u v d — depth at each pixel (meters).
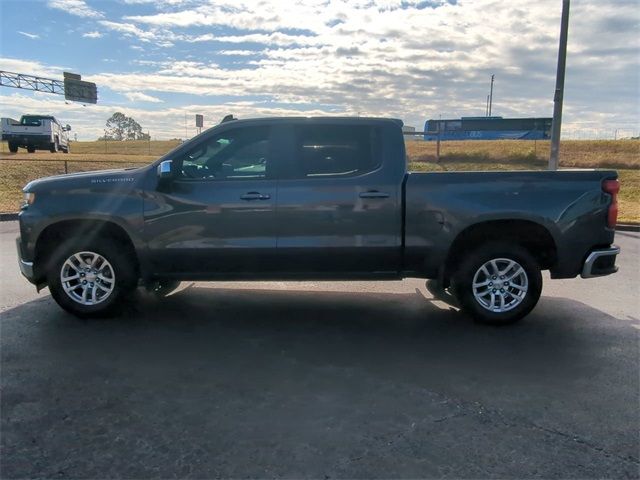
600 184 5.16
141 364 4.36
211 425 3.39
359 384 4.00
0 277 7.21
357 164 5.24
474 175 5.16
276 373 4.20
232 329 5.25
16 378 4.07
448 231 5.14
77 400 3.72
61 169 21.38
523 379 4.11
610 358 4.53
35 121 34.06
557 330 5.25
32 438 3.22
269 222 5.19
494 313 5.29
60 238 5.50
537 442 3.20
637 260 8.80
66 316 5.59
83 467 2.93
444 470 2.92
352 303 6.20
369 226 5.18
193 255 5.27
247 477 2.85
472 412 3.58
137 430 3.32
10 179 18.75
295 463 2.97
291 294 6.60
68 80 50.03
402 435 3.28
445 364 4.39
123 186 5.29
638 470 2.92
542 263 5.50
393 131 5.24
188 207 5.20
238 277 5.38
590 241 5.18
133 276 5.46
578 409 3.62
